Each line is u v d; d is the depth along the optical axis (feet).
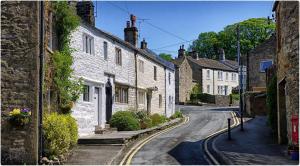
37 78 45.91
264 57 148.25
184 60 208.54
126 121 82.58
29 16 46.11
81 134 67.67
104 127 78.64
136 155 53.78
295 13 48.19
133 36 117.91
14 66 45.96
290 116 51.21
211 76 234.38
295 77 48.67
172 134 81.41
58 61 56.34
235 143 63.62
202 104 194.08
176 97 200.34
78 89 63.21
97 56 77.10
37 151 45.24
